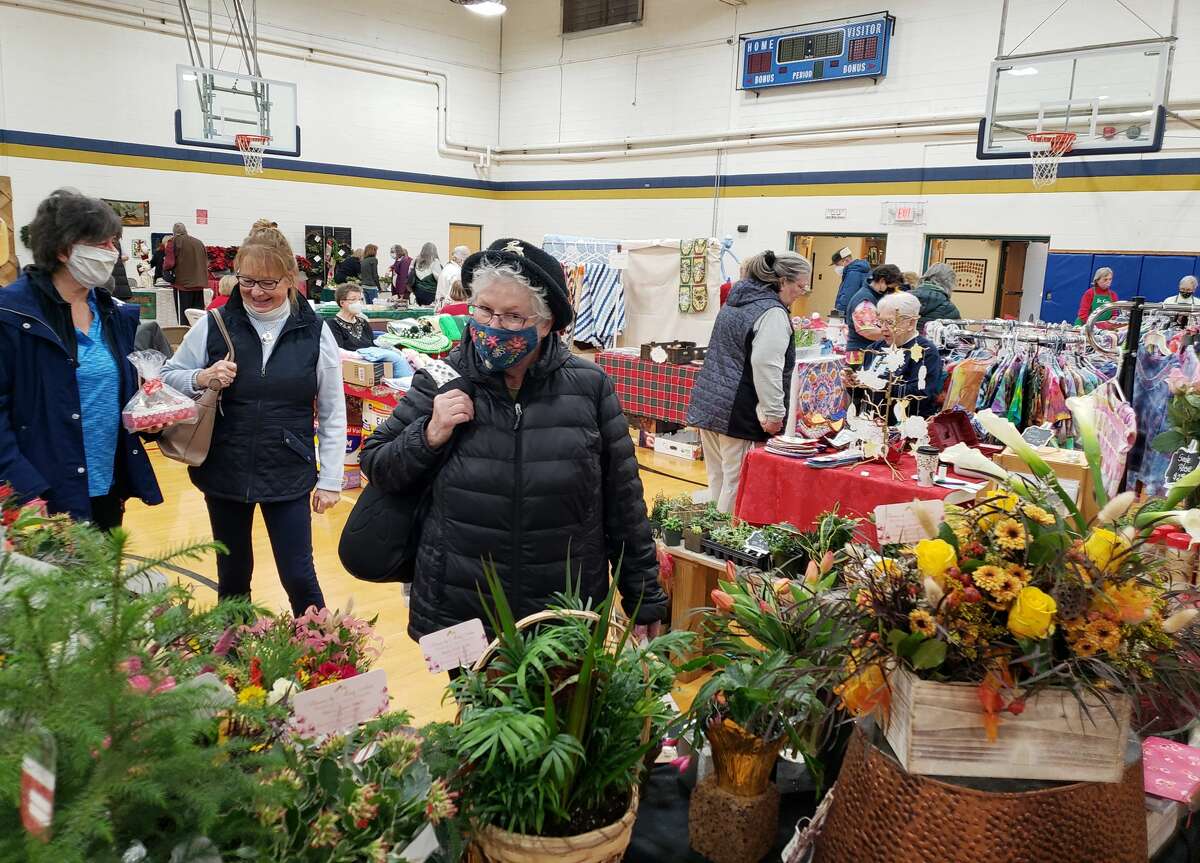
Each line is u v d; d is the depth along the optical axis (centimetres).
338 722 111
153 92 1039
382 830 99
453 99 1331
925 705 101
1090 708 102
